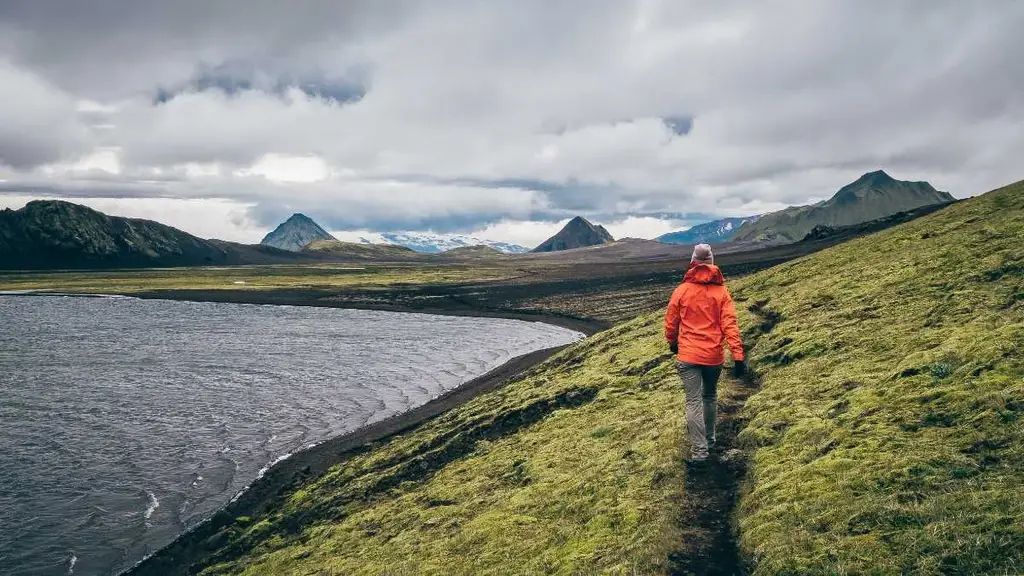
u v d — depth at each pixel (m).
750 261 173.88
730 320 12.37
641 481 13.07
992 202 36.97
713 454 13.63
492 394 35.81
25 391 56.22
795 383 16.81
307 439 38.25
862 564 7.81
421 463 24.30
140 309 155.75
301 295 188.62
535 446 20.42
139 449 37.88
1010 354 12.52
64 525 27.44
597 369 29.95
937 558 7.42
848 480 9.92
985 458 9.29
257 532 23.23
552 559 11.27
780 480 10.98
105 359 75.06
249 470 33.12
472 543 13.49
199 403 49.97
